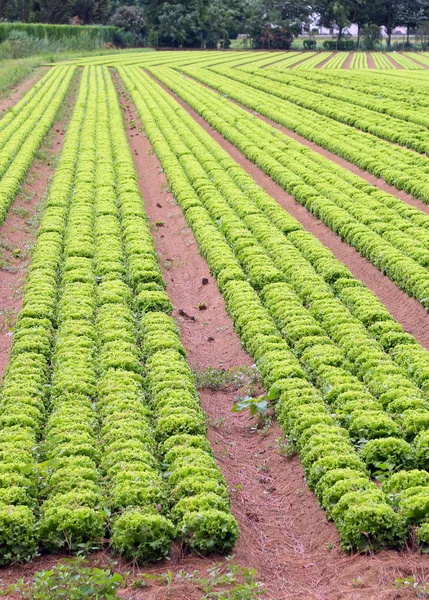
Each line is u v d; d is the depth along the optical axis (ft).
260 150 130.41
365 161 116.67
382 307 66.23
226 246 84.64
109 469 42.63
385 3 447.83
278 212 96.07
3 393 51.60
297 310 65.92
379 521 37.65
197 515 38.27
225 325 71.15
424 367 54.08
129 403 50.03
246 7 440.04
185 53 372.79
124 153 131.85
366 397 50.75
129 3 467.52
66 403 50.24
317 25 468.75
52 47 329.72
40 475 42.06
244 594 32.91
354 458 43.65
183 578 34.91
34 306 66.95
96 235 89.40
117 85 232.94
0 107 180.75
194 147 134.21
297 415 49.26
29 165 124.98
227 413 56.80
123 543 37.09
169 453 44.73
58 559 37.47
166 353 58.85
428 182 102.89
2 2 369.30
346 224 88.17
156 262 82.12
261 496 46.11
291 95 189.16
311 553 39.86
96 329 64.03
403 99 171.01
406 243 79.30
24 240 94.38
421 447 44.60
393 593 33.76
